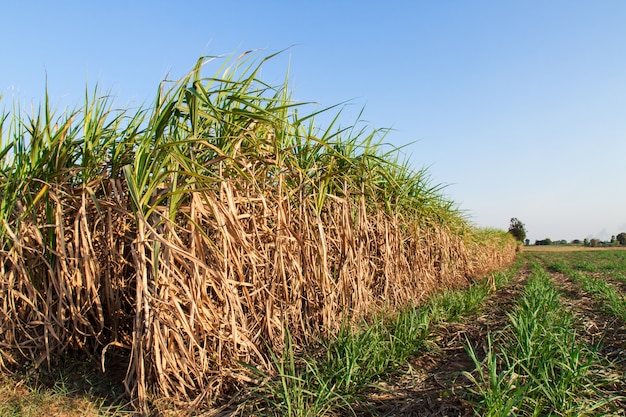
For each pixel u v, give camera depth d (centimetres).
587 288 1056
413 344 464
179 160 319
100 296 391
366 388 362
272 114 373
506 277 1381
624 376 382
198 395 333
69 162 402
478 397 324
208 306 354
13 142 392
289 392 323
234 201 375
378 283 661
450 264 980
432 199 879
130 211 357
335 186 563
